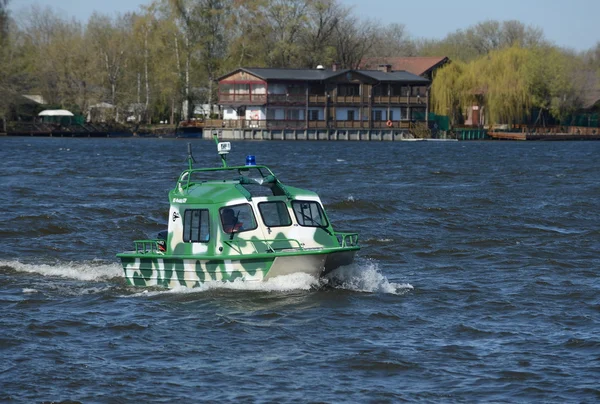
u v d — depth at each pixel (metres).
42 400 30.89
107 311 41.81
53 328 38.97
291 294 43.84
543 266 53.25
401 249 59.69
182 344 36.84
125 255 46.84
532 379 32.69
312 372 33.56
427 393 31.45
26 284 47.88
